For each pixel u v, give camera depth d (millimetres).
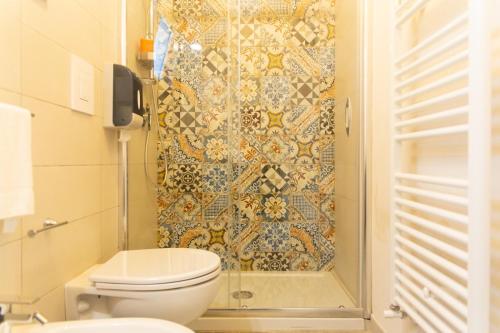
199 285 1087
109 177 1516
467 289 765
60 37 1090
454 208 946
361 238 1713
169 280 1035
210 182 2268
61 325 771
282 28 2287
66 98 1129
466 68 820
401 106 1188
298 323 1652
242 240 2281
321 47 2283
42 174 994
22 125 777
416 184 1162
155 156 2188
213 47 2254
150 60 1909
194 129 2260
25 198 774
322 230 2285
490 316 805
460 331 799
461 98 877
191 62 2258
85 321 789
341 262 2102
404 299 1144
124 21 1630
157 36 2154
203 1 2254
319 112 2287
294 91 2289
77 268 1216
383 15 1517
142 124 1644
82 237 1256
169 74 2254
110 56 1526
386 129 1480
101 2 1426
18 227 891
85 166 1277
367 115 1721
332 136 2281
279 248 2285
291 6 2271
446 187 1000
